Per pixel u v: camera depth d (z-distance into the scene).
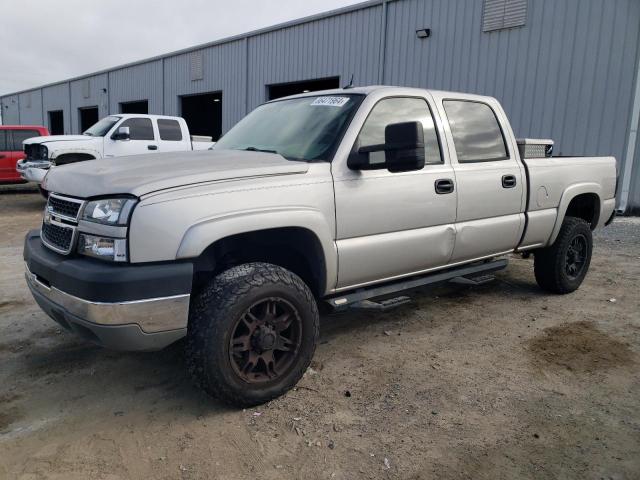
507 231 4.62
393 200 3.69
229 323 2.91
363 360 3.84
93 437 2.84
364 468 2.59
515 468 2.60
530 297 5.45
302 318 3.21
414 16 14.79
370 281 3.75
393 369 3.69
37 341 4.14
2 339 4.17
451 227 4.12
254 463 2.63
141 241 2.67
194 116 27.48
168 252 2.72
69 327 2.94
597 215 5.73
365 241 3.58
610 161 5.80
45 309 3.11
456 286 5.86
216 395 2.97
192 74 24.02
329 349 4.04
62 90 37.84
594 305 5.19
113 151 12.20
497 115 4.72
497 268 4.80
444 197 4.03
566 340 4.25
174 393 3.33
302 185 3.22
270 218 3.04
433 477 2.53
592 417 3.08
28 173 11.58
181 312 2.78
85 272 2.68
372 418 3.04
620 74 11.02
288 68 18.91
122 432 2.89
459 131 4.33
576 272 5.62
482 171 4.36
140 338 2.72
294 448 2.75
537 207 4.89
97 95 33.00
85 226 2.82
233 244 3.23
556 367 3.74
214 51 22.47
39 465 2.60
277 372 3.18
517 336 4.34
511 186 4.60
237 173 3.02
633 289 5.78
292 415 3.06
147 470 2.57
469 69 13.66
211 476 2.53
